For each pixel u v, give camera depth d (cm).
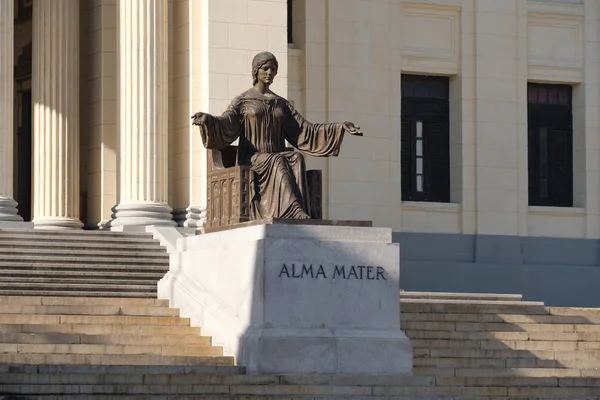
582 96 5762
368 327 3394
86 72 4875
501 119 5619
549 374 3681
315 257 3366
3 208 4397
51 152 4694
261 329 3300
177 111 4741
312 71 5328
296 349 3288
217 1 4656
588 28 5753
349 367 3334
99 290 3828
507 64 5647
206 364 3291
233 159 3578
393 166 5434
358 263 3400
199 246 3650
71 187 4709
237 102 3544
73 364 3100
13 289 3753
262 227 3347
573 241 5700
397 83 5472
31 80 5269
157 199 4575
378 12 5444
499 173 5600
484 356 3775
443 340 3809
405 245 5434
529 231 5650
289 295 3328
